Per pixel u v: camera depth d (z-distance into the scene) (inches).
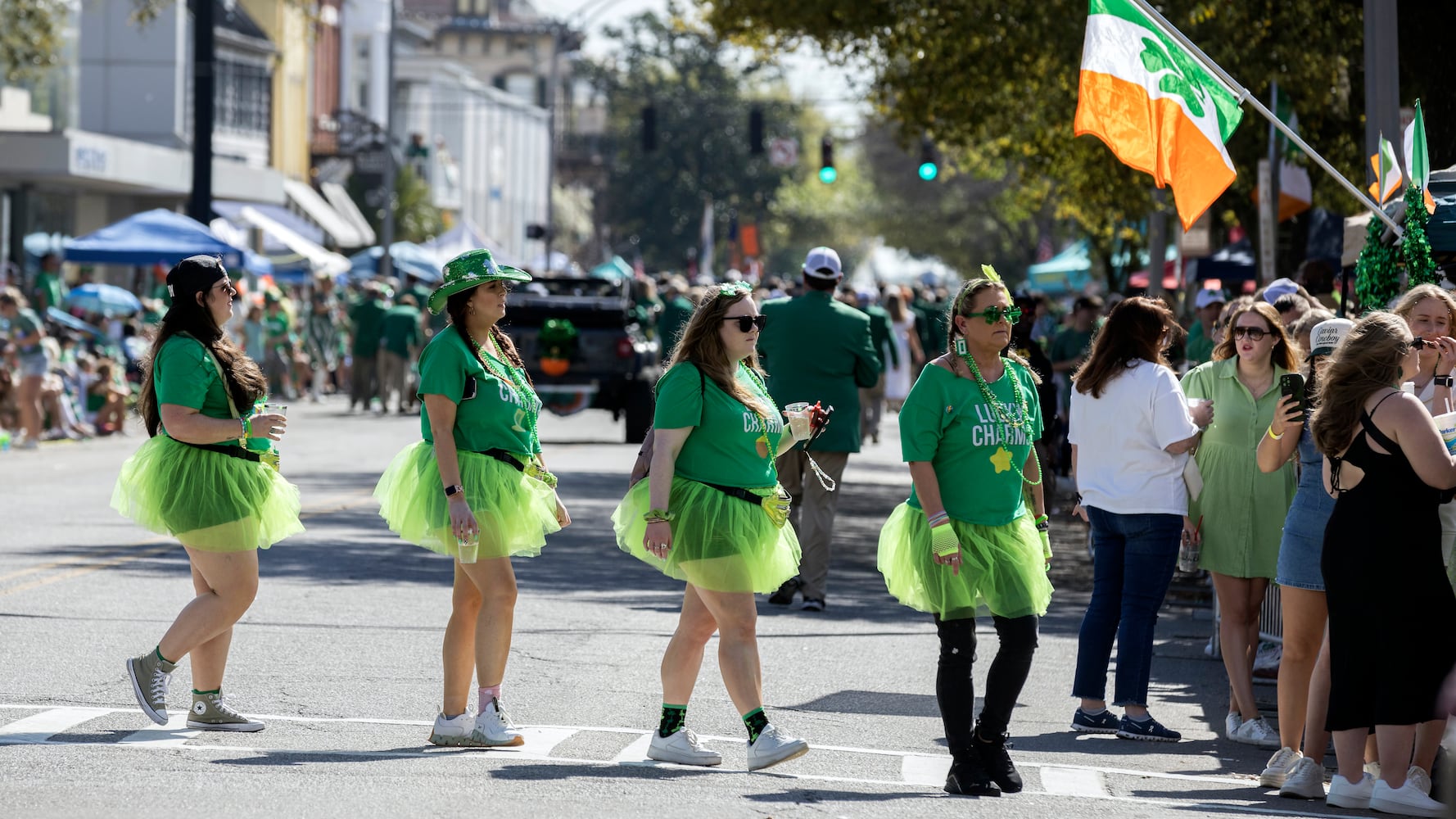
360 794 523.8
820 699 724.7
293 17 4303.6
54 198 3260.3
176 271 616.1
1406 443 551.2
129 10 3597.4
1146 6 828.6
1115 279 2655.0
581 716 671.1
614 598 987.3
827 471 972.6
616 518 595.5
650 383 2070.6
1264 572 678.5
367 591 967.0
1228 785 604.1
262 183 3750.0
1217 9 1480.1
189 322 617.6
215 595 616.7
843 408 963.3
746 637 580.1
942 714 571.2
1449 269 802.2
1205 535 686.5
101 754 574.2
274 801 511.2
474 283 595.5
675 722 597.6
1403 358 557.3
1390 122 935.7
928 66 1851.6
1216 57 1464.1
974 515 562.9
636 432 2066.9
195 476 611.2
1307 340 706.8
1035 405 580.4
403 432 2156.7
